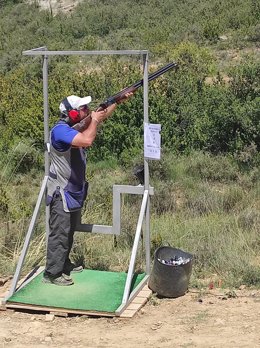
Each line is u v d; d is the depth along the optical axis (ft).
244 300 21.98
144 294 22.15
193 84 57.47
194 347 18.33
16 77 76.74
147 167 22.26
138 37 110.73
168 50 86.17
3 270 25.34
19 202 36.96
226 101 51.90
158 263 22.15
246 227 31.55
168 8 127.95
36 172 49.21
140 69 64.13
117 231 22.81
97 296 21.67
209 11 117.29
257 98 50.16
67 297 21.59
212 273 25.17
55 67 80.53
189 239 28.94
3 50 121.80
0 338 19.40
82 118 21.99
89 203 34.01
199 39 101.65
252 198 39.11
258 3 110.32
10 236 28.45
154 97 52.03
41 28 130.82
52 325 20.26
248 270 24.43
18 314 21.11
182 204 38.50
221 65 80.18
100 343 18.85
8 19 146.92
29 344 18.98
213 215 34.53
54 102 54.54
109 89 55.67
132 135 51.16
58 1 150.41
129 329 19.76
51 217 22.26
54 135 21.74
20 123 54.95
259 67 55.16
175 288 22.16
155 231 30.73
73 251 26.78
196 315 20.66
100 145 51.67
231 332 19.27
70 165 21.85
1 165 49.52
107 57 82.94
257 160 46.57
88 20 129.70
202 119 51.42
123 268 25.68
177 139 50.72
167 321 20.26
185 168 45.85
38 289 22.26
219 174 44.65
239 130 49.80
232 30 103.24
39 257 26.17
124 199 36.88
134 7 133.49
